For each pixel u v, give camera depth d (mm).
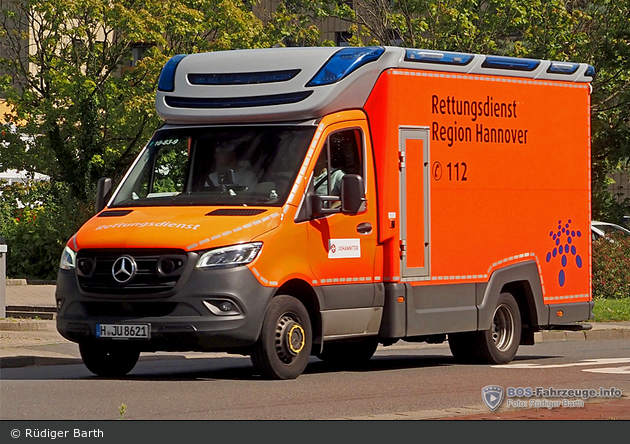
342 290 21812
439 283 23766
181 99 22562
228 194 21219
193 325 19719
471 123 24469
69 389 19484
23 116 55438
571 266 26828
